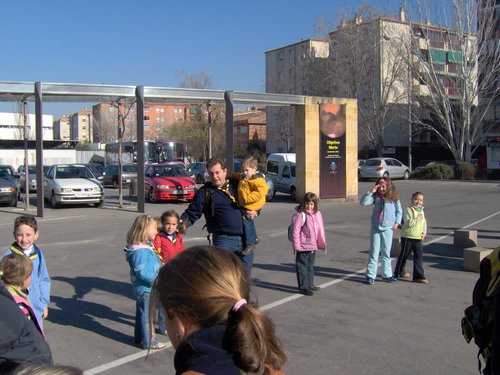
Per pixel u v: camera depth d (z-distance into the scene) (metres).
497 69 39.56
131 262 5.59
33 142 54.47
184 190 23.17
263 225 15.71
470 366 5.06
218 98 20.61
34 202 24.00
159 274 1.58
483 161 43.81
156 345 5.58
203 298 1.47
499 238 13.01
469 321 2.49
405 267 9.63
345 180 23.12
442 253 11.09
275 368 1.54
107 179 36.25
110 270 9.59
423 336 5.93
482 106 42.62
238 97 20.81
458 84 41.84
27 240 4.56
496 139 42.81
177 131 65.56
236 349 1.43
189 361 1.44
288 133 61.94
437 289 8.12
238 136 91.31
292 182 24.39
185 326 1.51
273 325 1.55
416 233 8.52
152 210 20.38
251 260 6.11
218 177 5.95
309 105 22.25
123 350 5.60
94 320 6.66
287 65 76.00
